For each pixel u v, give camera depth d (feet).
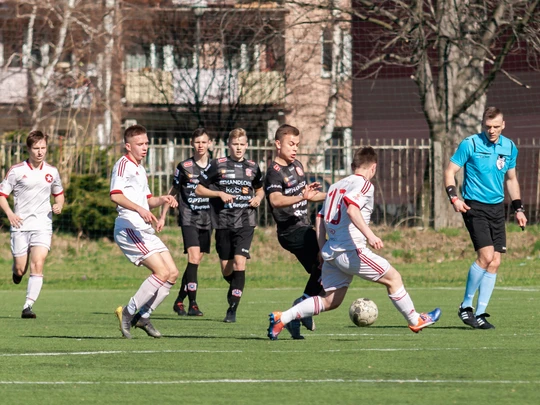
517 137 287.48
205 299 139.64
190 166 115.24
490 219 92.94
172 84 325.62
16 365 64.85
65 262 207.92
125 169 83.87
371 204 76.43
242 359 67.51
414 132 312.29
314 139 349.61
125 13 329.93
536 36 239.30
